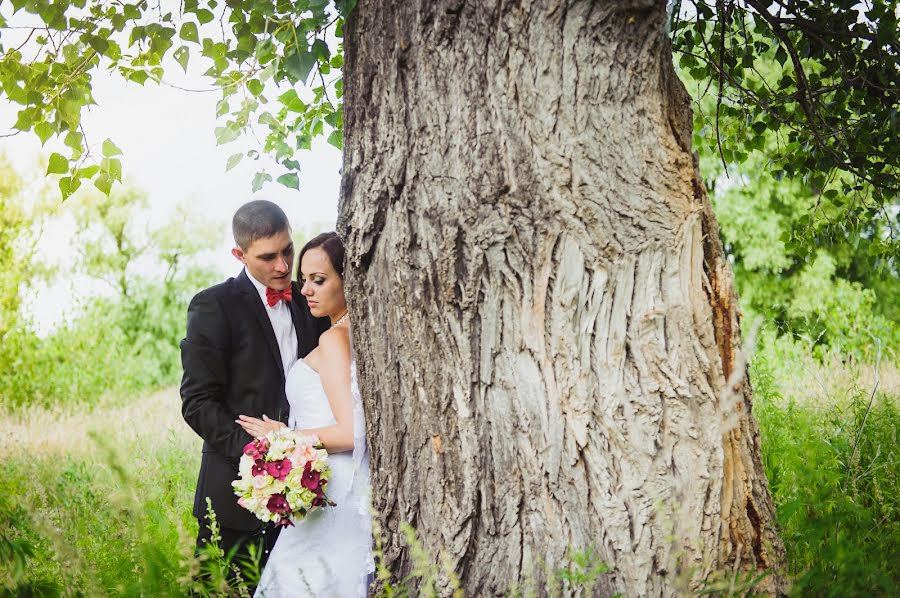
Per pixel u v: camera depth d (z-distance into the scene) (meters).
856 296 11.62
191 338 3.67
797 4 4.48
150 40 3.76
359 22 2.69
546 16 2.44
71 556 2.48
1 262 14.33
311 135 4.28
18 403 12.40
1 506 2.96
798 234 5.39
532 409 2.49
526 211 2.47
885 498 3.06
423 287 2.61
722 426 2.46
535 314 2.49
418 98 2.57
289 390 3.50
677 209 2.50
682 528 2.39
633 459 2.43
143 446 6.27
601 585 2.42
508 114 2.47
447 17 2.51
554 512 2.48
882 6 4.39
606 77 2.45
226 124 3.94
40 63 3.79
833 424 3.90
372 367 2.77
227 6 3.65
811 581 2.38
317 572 3.21
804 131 4.86
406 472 2.71
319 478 3.14
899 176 4.82
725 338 2.58
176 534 2.89
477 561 2.57
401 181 2.61
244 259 3.80
